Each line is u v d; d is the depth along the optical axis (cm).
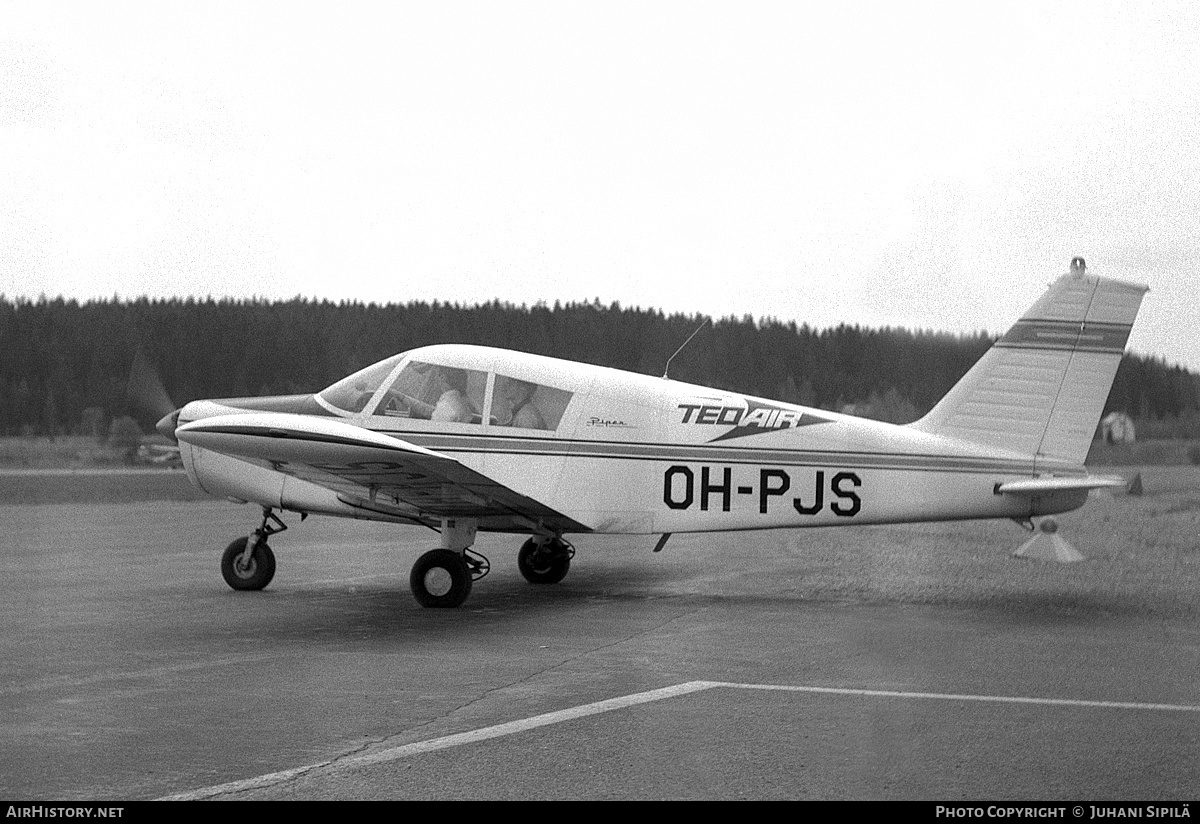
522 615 891
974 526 1791
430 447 1014
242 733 513
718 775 454
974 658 706
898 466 991
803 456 991
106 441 3766
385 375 1038
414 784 441
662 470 997
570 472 1002
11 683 621
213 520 2103
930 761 475
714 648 739
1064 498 984
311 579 1141
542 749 490
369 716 547
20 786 434
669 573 1213
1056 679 641
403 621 861
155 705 568
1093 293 991
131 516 2231
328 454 839
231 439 849
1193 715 557
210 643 753
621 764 469
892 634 800
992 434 998
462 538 1009
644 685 621
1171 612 922
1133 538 1462
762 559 1357
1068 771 461
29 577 1150
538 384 1012
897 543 1527
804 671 662
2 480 3297
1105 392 986
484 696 591
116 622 847
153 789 432
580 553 1433
